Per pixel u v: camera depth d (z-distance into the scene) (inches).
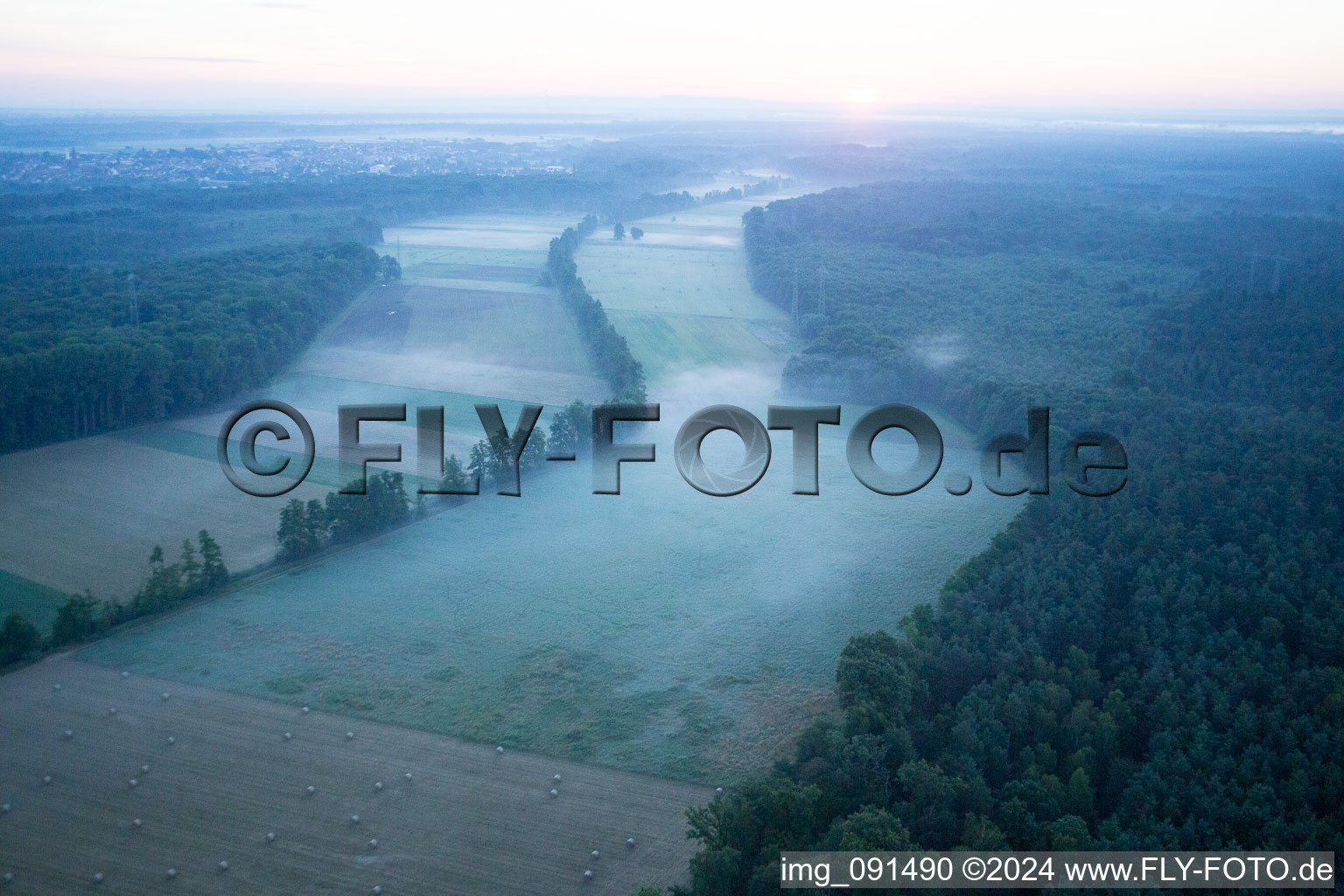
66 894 2994.6
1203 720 3479.3
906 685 3659.0
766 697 4050.2
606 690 4099.4
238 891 3021.7
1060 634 4156.0
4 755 3617.1
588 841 3255.4
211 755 3639.3
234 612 4653.1
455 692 4060.0
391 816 3353.8
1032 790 3159.5
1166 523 5068.9
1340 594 4261.8
